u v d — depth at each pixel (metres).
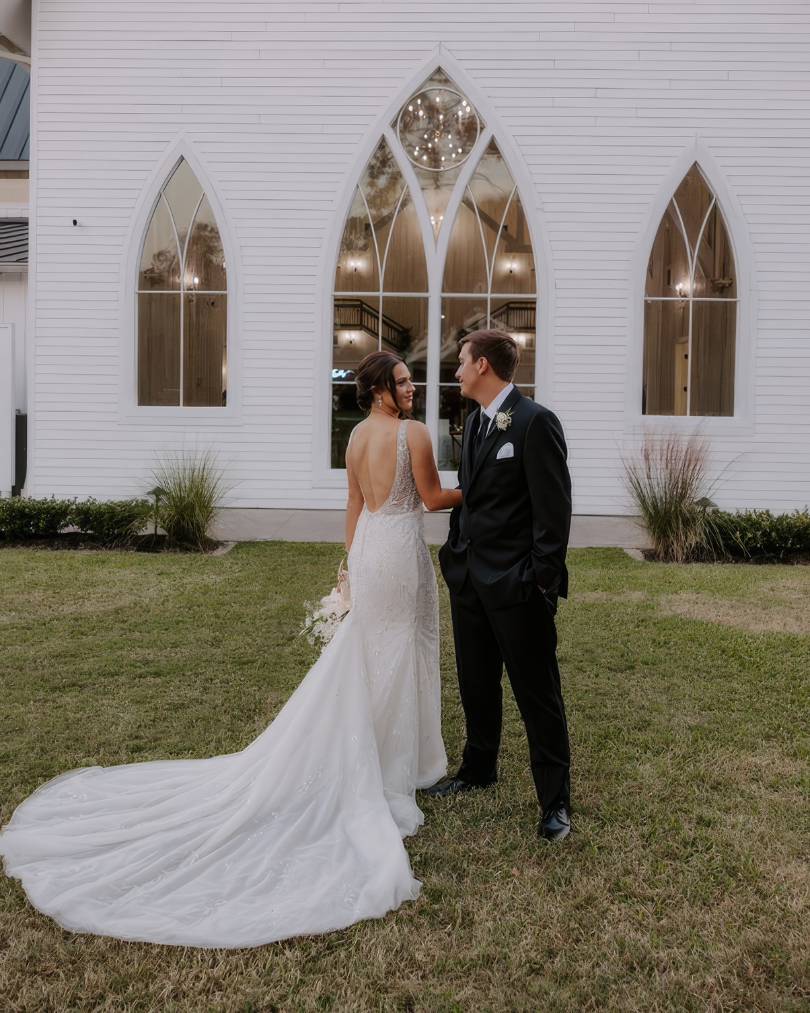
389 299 10.45
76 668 4.86
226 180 10.30
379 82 10.20
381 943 2.44
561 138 10.17
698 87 10.07
